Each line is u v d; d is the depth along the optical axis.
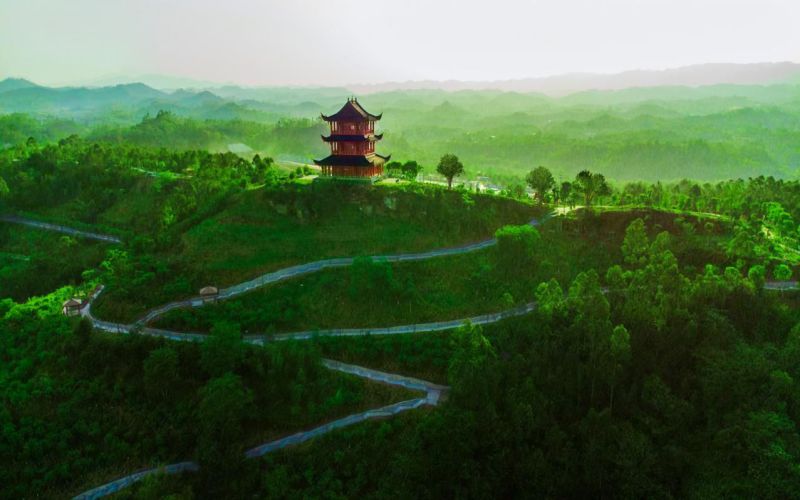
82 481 75.69
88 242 158.00
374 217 142.00
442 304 113.62
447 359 95.62
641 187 175.62
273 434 84.62
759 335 93.00
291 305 109.50
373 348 98.69
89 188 185.12
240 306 106.12
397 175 173.88
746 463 72.19
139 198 176.75
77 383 87.38
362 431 82.19
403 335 102.50
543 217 144.88
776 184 169.38
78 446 79.62
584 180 143.75
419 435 75.19
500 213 146.50
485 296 116.69
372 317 109.06
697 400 81.88
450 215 141.62
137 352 90.81
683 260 119.38
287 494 75.12
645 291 94.38
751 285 96.94
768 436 71.44
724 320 90.31
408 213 142.75
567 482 72.06
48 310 106.00
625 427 77.56
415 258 127.06
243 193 146.25
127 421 83.56
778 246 123.94
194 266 117.38
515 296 115.75
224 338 89.06
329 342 100.25
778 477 67.75
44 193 185.62
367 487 77.12
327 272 119.25
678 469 74.62
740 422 75.19
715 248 119.56
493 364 84.31
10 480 73.56
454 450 71.69
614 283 100.94
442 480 71.56
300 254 126.31
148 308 105.56
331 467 78.88
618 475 71.81
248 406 84.56
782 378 77.94
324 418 86.94
